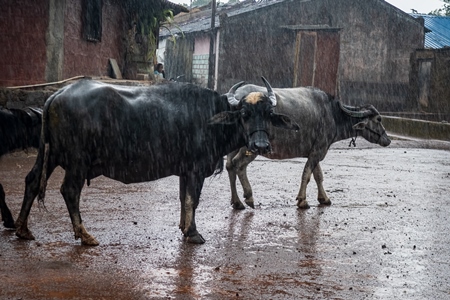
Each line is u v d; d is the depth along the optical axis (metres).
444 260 7.48
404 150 20.95
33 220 8.50
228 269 6.75
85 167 7.29
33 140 8.24
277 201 10.79
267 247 7.75
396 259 7.43
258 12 30.48
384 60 33.94
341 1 32.56
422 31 34.44
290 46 31.38
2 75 15.80
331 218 9.58
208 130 7.83
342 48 33.03
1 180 11.25
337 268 6.97
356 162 17.03
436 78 31.97
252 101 7.57
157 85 7.82
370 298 6.02
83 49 17.86
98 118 7.18
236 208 9.95
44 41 16.22
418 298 6.08
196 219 9.14
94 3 18.03
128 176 7.64
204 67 33.19
